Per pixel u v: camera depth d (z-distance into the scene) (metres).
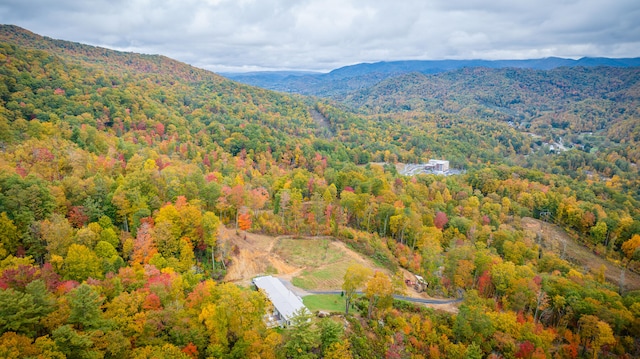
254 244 87.56
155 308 49.28
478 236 116.94
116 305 46.62
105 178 87.06
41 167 89.19
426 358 62.56
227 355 45.91
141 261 64.88
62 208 73.62
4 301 36.94
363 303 69.88
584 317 71.06
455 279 88.31
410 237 106.38
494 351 66.62
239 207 90.38
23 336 36.00
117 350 40.16
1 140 108.38
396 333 64.69
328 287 77.31
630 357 69.50
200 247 76.69
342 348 50.12
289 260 84.94
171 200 86.56
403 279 85.25
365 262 89.81
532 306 79.44
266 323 58.97
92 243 65.50
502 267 86.19
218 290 52.62
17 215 64.31
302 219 99.88
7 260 54.81
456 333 67.69
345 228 102.50
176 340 45.62
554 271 99.00
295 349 49.41
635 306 76.88
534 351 64.25
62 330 37.12
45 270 50.97
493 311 75.00
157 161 124.56
